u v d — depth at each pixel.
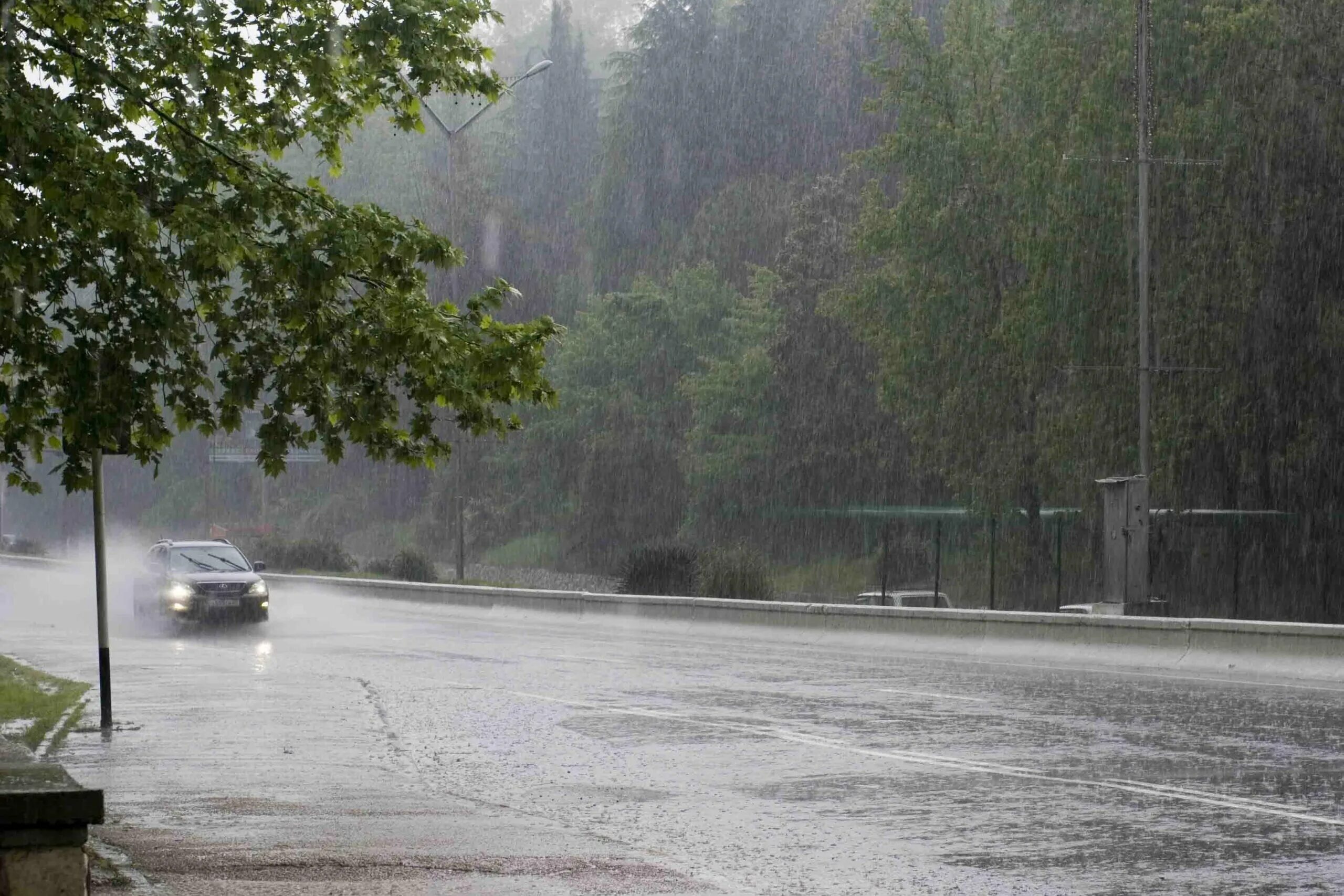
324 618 58.81
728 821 17.39
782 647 44.28
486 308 21.20
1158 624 35.94
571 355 125.81
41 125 18.69
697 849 15.87
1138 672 34.62
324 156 23.70
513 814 17.59
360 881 13.71
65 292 21.59
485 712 28.11
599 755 22.67
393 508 156.62
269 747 23.58
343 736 24.91
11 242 19.02
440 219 154.00
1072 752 22.27
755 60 144.25
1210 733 23.94
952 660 39.12
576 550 123.88
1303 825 16.64
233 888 13.38
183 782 20.16
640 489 121.44
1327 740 23.02
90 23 20.52
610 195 148.75
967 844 15.92
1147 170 54.47
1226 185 67.94
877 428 106.38
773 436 109.56
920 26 84.06
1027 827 16.78
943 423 83.62
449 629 52.69
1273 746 22.50
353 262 19.94
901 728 25.19
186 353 21.83
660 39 149.00
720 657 40.41
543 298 153.88
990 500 81.44
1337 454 66.69
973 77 83.38
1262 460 68.56
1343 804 17.83
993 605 61.28
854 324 90.62
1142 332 54.03
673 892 13.35
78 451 22.88
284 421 21.91
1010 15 85.81
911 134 83.50
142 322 20.84
